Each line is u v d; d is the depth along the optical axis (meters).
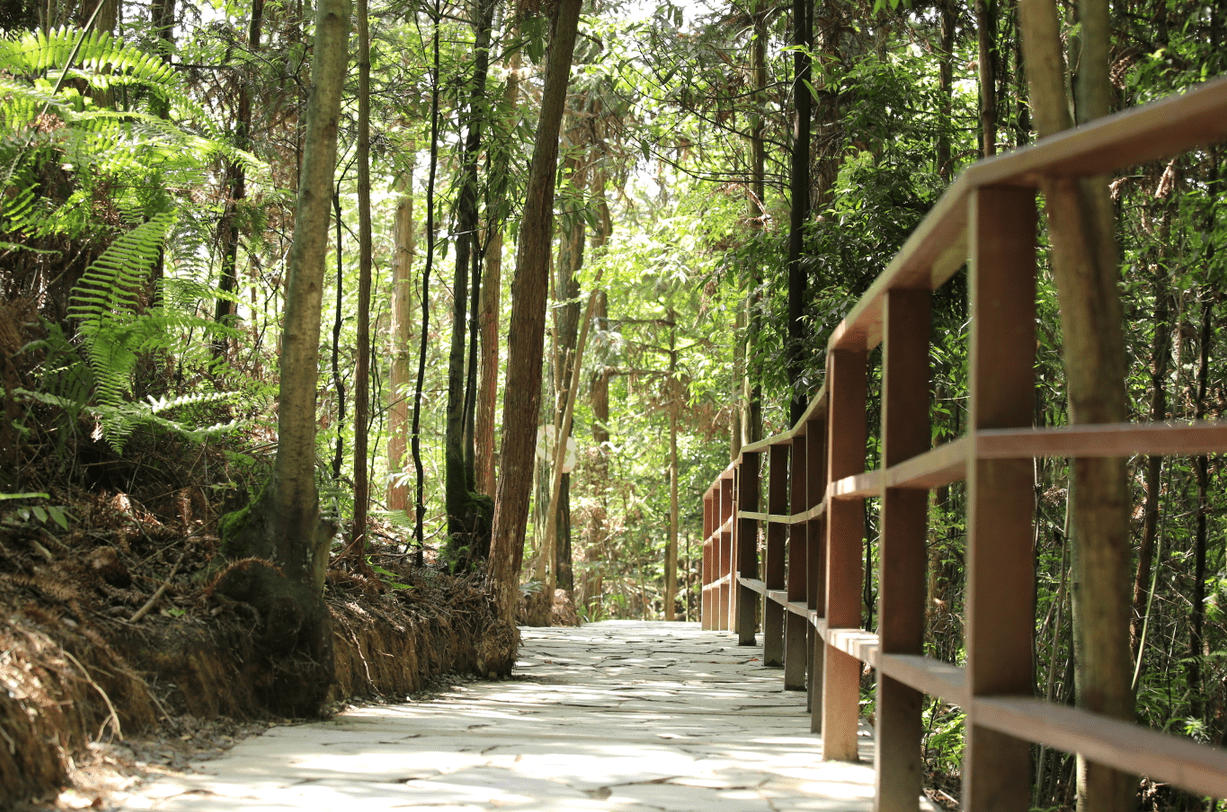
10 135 4.19
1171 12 3.95
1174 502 5.12
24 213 4.27
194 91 6.75
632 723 3.70
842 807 2.17
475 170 7.58
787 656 5.20
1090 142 1.32
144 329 3.89
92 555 3.02
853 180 6.69
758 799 2.23
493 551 5.73
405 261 14.64
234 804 1.96
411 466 13.33
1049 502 5.23
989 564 1.51
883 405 2.16
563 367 15.88
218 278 5.82
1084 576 1.56
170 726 2.61
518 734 3.21
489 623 5.54
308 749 2.68
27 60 4.55
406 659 4.52
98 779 2.07
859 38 8.26
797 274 6.75
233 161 5.51
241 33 7.05
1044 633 5.14
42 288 4.29
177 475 4.33
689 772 2.55
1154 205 4.36
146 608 2.88
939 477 1.82
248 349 6.34
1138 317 5.14
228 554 3.38
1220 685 4.63
